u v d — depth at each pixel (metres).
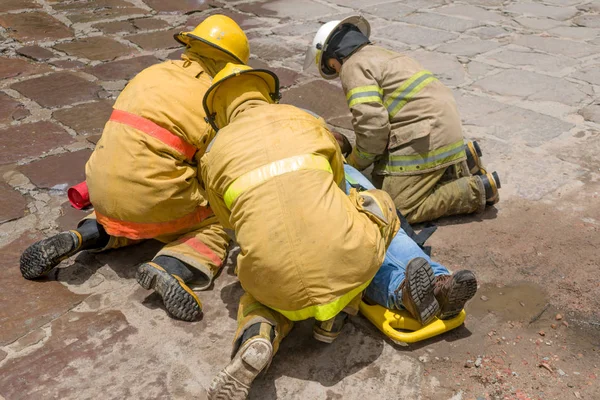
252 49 6.39
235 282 3.15
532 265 3.26
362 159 3.54
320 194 2.36
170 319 2.91
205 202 3.11
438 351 2.71
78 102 5.21
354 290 2.46
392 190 3.49
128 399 2.48
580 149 4.40
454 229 3.57
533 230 3.54
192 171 3.05
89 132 4.71
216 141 2.51
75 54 6.25
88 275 3.21
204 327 2.86
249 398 2.48
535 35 6.82
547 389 2.51
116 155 2.96
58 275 3.21
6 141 4.55
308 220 2.32
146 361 2.67
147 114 2.95
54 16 7.40
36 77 5.69
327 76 3.76
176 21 7.34
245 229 2.37
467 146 3.68
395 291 2.70
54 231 3.58
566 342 2.76
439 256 3.34
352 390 2.52
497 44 6.55
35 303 3.01
